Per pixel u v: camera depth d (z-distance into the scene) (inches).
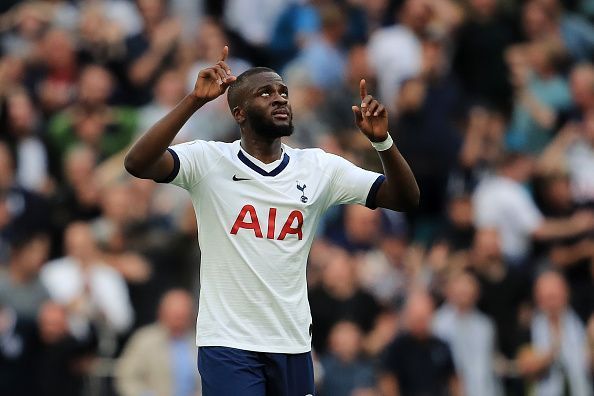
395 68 1870.1
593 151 1756.9
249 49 2033.7
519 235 1670.8
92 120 1745.8
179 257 1518.2
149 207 1583.4
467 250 1611.7
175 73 1849.2
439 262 1581.0
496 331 1514.5
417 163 1760.6
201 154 856.3
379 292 1544.0
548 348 1483.8
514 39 1945.1
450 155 1756.9
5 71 1807.3
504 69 1903.3
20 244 1473.9
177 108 815.7
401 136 1775.3
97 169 1694.1
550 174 1702.8
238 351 841.5
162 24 1955.0
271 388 855.7
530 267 1583.4
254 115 852.0
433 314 1486.2
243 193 853.2
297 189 860.0
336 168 876.6
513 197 1672.0
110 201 1542.8
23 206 1609.3
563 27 2015.3
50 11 1951.3
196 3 2090.3
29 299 1441.9
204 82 813.9
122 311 1471.5
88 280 1465.3
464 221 1625.2
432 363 1439.5
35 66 1847.9
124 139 1753.2
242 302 847.1
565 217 1689.2
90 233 1494.8
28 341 1425.9
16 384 1413.6
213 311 849.5
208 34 1921.8
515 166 1699.1
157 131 814.5
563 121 1852.9
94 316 1454.2
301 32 1971.0
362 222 1590.8
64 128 1740.9
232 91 864.9
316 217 869.2
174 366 1390.3
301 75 1774.1
